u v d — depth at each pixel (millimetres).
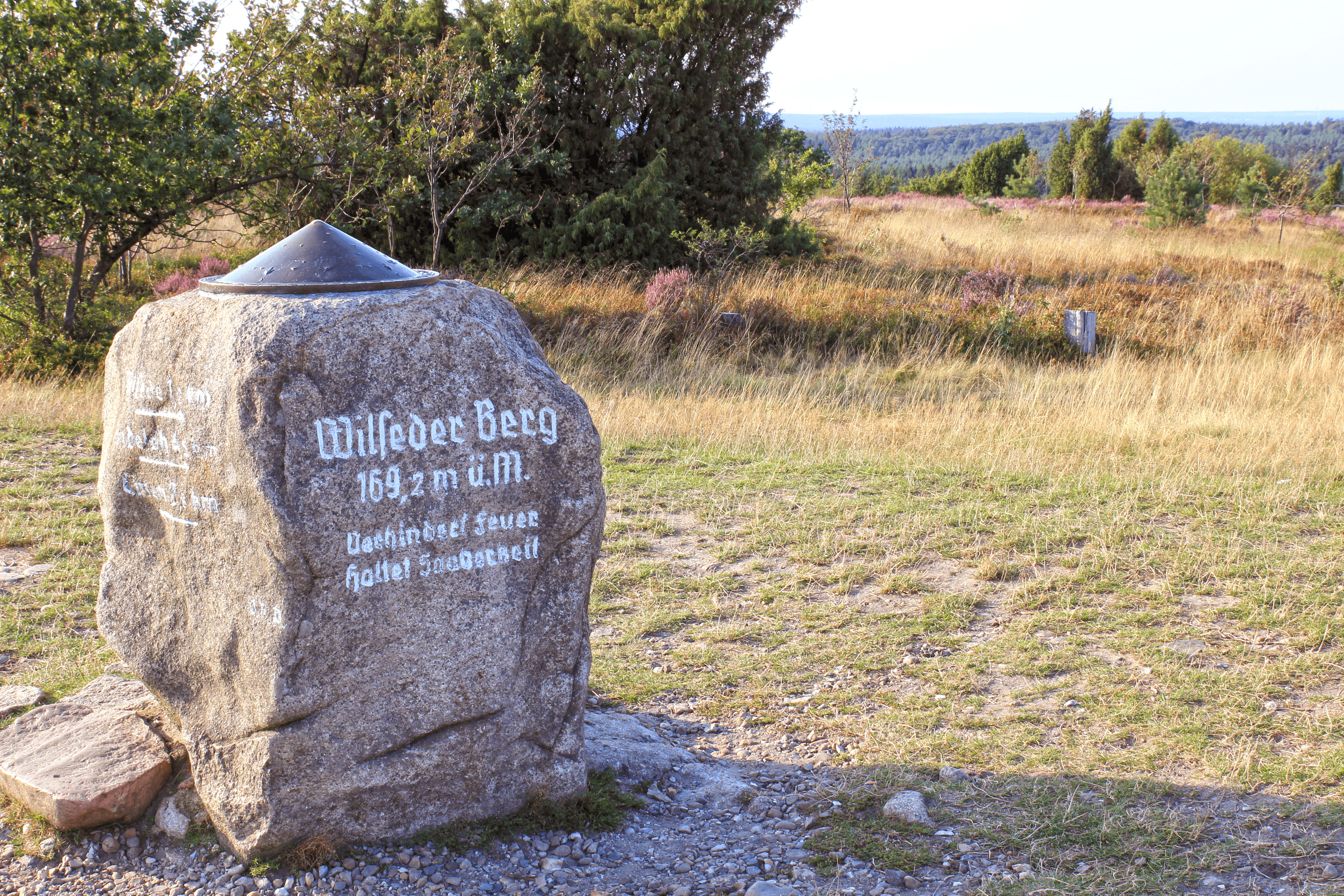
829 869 3170
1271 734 3873
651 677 4703
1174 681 4363
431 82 15211
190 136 12258
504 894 3092
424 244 17672
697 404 10242
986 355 12594
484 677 3311
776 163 23094
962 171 51781
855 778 3736
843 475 7969
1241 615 5023
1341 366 10680
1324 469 7547
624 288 15461
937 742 3979
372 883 3100
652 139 18062
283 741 3105
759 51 18938
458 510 3193
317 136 14320
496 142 16641
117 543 3479
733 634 5133
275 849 3174
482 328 3174
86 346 12125
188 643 3316
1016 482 7559
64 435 8781
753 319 13367
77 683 4359
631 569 6027
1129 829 3270
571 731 3492
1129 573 5645
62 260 13883
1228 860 3062
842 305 13922
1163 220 26375
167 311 3268
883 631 5109
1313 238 26188
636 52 17422
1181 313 13820
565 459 3314
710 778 3807
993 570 5734
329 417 2992
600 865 3252
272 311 3010
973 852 3215
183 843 3322
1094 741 3914
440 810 3342
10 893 3084
